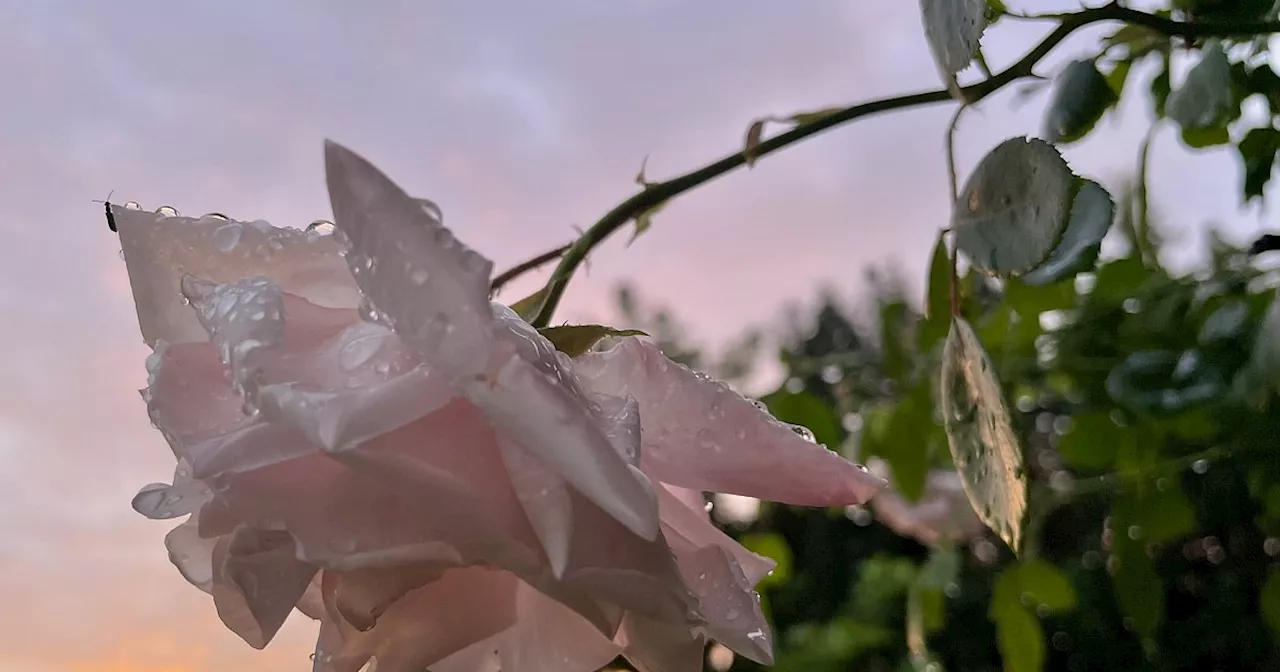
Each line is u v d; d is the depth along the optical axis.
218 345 0.13
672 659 0.14
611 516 0.13
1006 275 0.17
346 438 0.12
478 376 0.12
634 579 0.12
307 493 0.13
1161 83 0.26
